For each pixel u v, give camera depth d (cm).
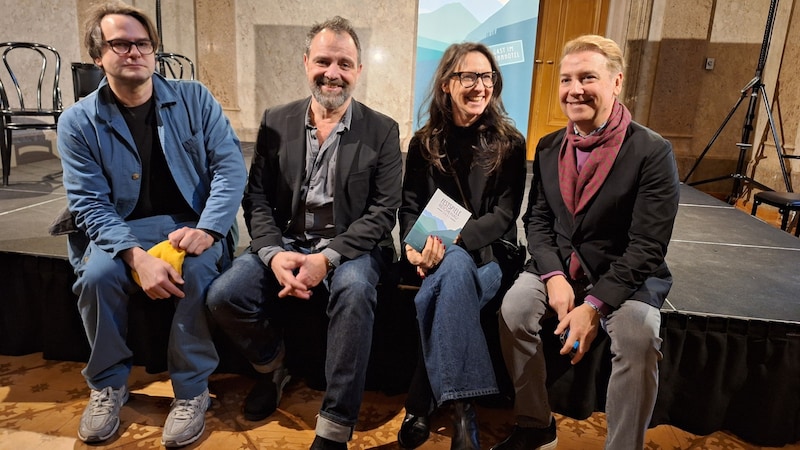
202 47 502
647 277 131
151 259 135
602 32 479
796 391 148
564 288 135
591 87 131
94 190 144
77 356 176
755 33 420
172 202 157
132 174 147
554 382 156
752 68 427
